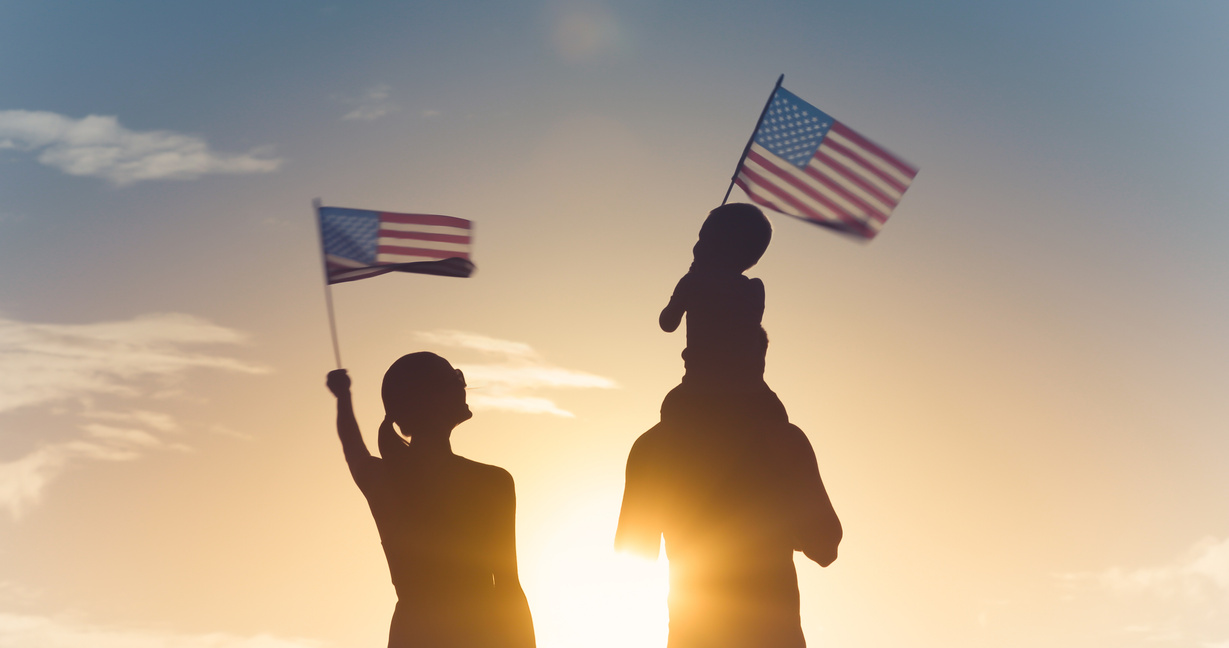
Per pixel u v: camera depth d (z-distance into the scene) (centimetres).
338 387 444
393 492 418
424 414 422
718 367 447
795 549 439
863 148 605
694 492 436
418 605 409
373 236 594
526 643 415
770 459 434
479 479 427
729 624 424
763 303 459
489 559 418
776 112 614
